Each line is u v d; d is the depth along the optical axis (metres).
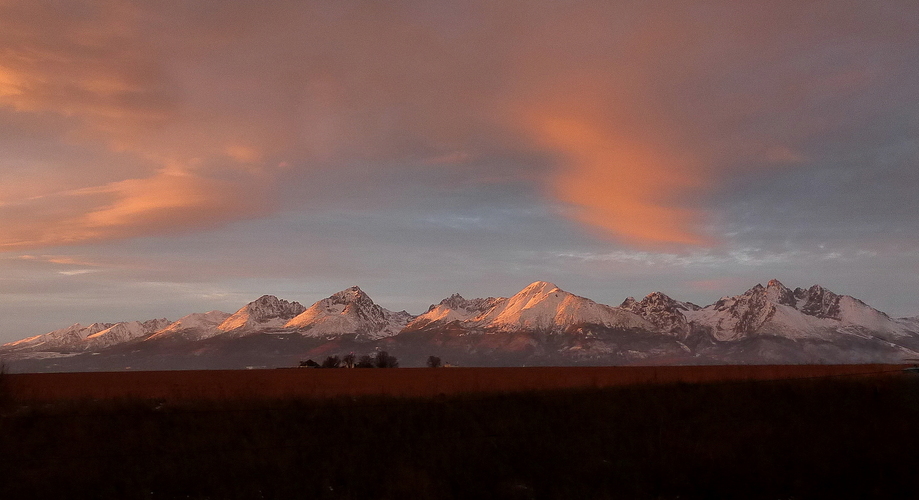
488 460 22.17
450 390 43.94
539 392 36.81
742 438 25.03
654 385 41.62
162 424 25.50
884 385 40.53
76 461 20.73
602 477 20.73
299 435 25.14
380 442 24.70
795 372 71.62
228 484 19.45
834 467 21.70
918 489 19.73
